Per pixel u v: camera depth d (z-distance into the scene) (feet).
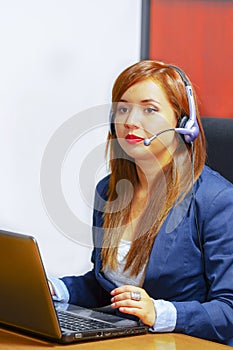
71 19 11.32
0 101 11.05
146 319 6.48
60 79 11.35
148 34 11.51
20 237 5.82
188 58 11.48
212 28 11.47
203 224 7.22
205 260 7.20
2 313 6.49
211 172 7.65
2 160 11.16
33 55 11.18
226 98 11.59
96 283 8.07
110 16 11.48
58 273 11.53
